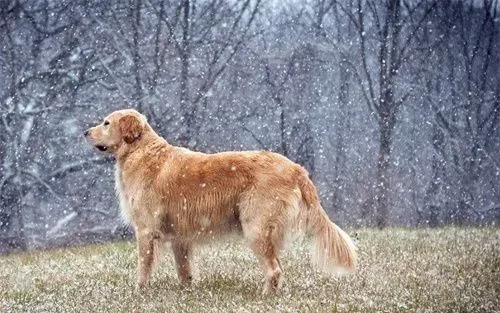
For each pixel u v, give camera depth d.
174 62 31.47
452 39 39.94
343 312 7.54
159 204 9.29
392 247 12.82
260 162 8.99
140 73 30.05
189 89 31.44
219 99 33.38
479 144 38.47
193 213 9.15
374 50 38.06
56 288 9.70
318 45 36.34
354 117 37.19
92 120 28.83
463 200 37.38
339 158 36.28
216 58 32.03
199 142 30.50
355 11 38.75
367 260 11.04
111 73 29.25
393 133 36.69
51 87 28.75
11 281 10.60
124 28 31.00
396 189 36.44
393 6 36.38
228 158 9.14
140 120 9.66
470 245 13.17
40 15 30.94
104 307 8.20
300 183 8.97
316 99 36.72
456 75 39.91
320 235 8.91
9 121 28.12
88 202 28.56
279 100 34.78
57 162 28.61
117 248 14.98
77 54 29.92
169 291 8.90
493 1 41.94
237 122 32.34
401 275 9.64
